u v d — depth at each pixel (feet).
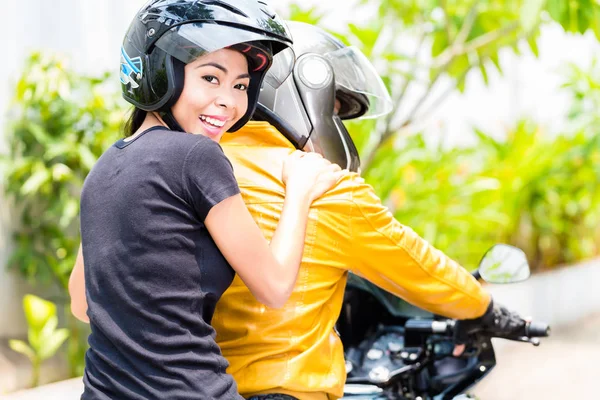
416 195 21.85
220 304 5.46
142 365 4.62
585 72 26.12
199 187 4.75
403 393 6.89
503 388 15.66
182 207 4.76
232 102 5.04
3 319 15.51
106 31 17.03
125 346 4.63
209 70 4.95
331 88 6.12
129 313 4.66
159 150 4.81
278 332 5.32
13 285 15.67
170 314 4.65
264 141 5.93
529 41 16.20
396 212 21.40
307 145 6.01
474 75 26.07
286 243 5.18
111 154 5.02
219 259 4.91
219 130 5.11
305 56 6.13
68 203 15.07
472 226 23.54
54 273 15.85
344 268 5.56
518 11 15.71
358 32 16.58
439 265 5.84
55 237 15.88
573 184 27.17
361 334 7.47
